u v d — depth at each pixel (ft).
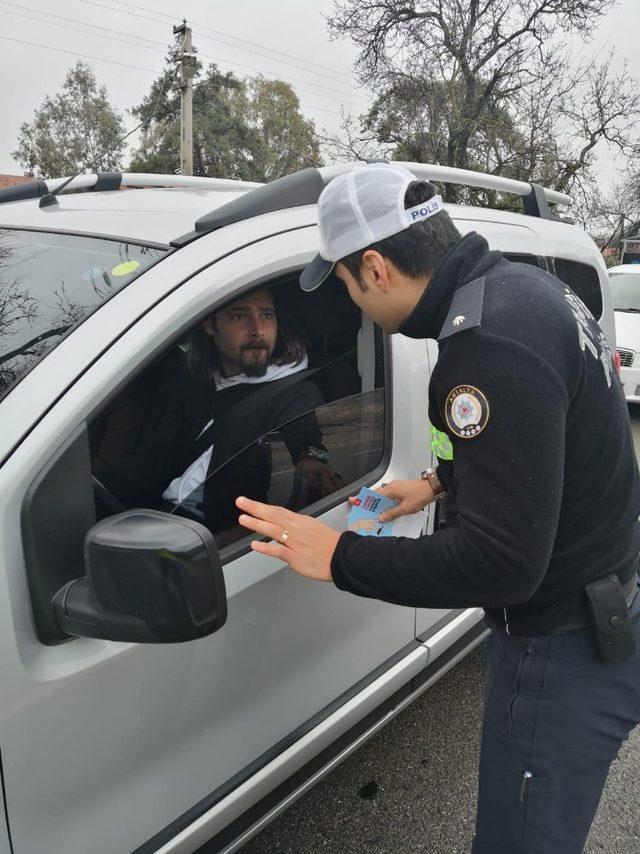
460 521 3.26
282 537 3.83
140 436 4.02
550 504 3.10
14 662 3.27
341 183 3.53
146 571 3.06
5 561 3.24
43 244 5.05
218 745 4.53
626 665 3.99
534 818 4.16
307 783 5.35
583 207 65.57
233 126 108.47
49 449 3.35
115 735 3.80
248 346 4.58
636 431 21.21
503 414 3.05
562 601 3.84
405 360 5.85
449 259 3.39
